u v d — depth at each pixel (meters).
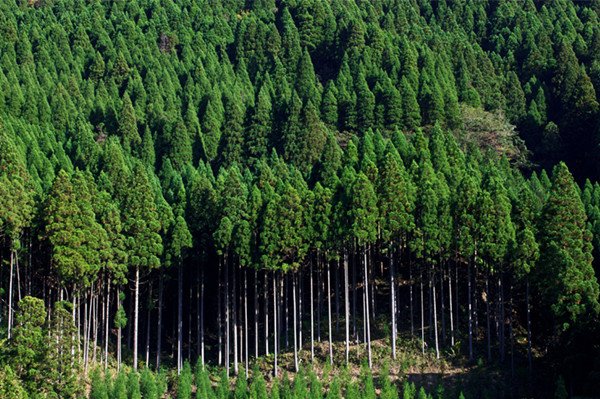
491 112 113.62
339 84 113.94
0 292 59.91
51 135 96.00
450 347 60.44
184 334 70.00
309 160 94.75
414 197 62.91
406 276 71.00
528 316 57.00
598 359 49.00
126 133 103.75
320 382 54.34
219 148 103.69
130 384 53.84
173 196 73.50
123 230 61.91
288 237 60.69
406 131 104.75
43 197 62.81
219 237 62.28
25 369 48.59
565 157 106.25
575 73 115.62
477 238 58.72
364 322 60.25
